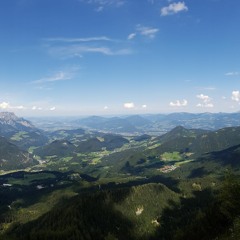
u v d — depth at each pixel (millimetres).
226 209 103500
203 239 116062
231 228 96188
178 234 135375
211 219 118938
